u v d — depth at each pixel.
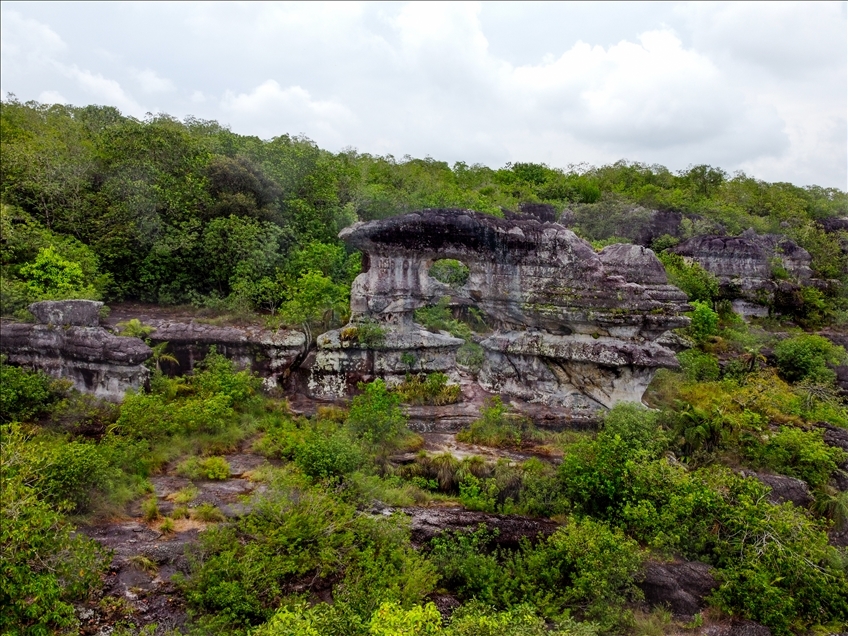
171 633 7.56
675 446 14.34
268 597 8.28
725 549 10.66
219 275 20.05
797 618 9.70
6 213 18.47
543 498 12.18
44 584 6.98
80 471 9.92
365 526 9.70
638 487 11.36
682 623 9.37
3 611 6.85
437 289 17.27
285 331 16.89
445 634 7.16
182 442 12.92
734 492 11.36
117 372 14.23
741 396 17.61
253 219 21.02
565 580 9.67
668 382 17.88
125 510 10.45
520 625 7.72
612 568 9.28
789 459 14.28
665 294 15.98
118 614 7.95
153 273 20.30
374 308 16.67
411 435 14.44
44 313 14.81
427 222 16.25
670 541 10.56
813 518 12.25
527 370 16.97
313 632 6.87
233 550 8.87
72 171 20.77
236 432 13.84
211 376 15.45
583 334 16.14
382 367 16.78
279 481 10.62
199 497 11.06
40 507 7.69
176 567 8.91
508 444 14.61
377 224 16.22
